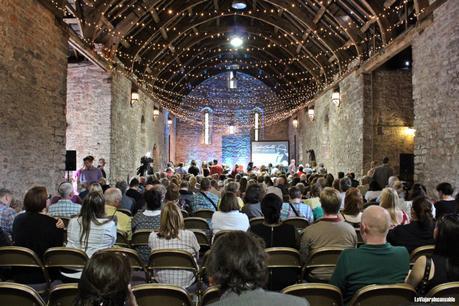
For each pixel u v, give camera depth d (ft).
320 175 32.42
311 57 52.65
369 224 9.39
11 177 21.45
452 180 24.23
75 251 11.41
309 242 12.55
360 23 38.93
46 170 25.39
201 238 15.52
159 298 8.70
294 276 12.09
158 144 62.85
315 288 8.38
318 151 57.62
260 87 82.23
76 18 30.42
